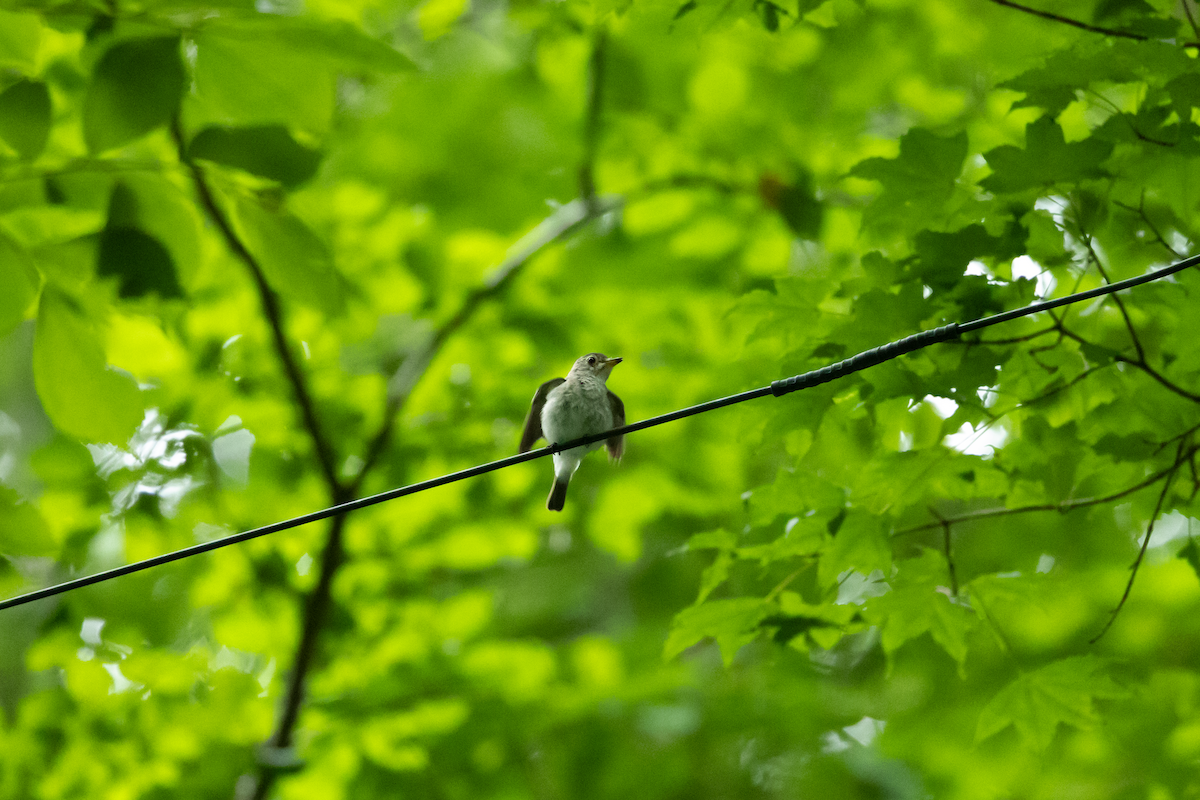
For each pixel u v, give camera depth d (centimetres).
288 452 1320
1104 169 627
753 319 780
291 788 1180
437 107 1623
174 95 441
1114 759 1120
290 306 1316
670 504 1445
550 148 1664
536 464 1397
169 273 471
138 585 1233
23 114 455
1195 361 658
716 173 1566
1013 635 1195
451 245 1488
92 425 479
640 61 1555
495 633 1664
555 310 1485
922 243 654
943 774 1184
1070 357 706
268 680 1367
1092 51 655
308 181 476
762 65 1552
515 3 1420
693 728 1279
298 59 457
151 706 1148
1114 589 1198
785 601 736
